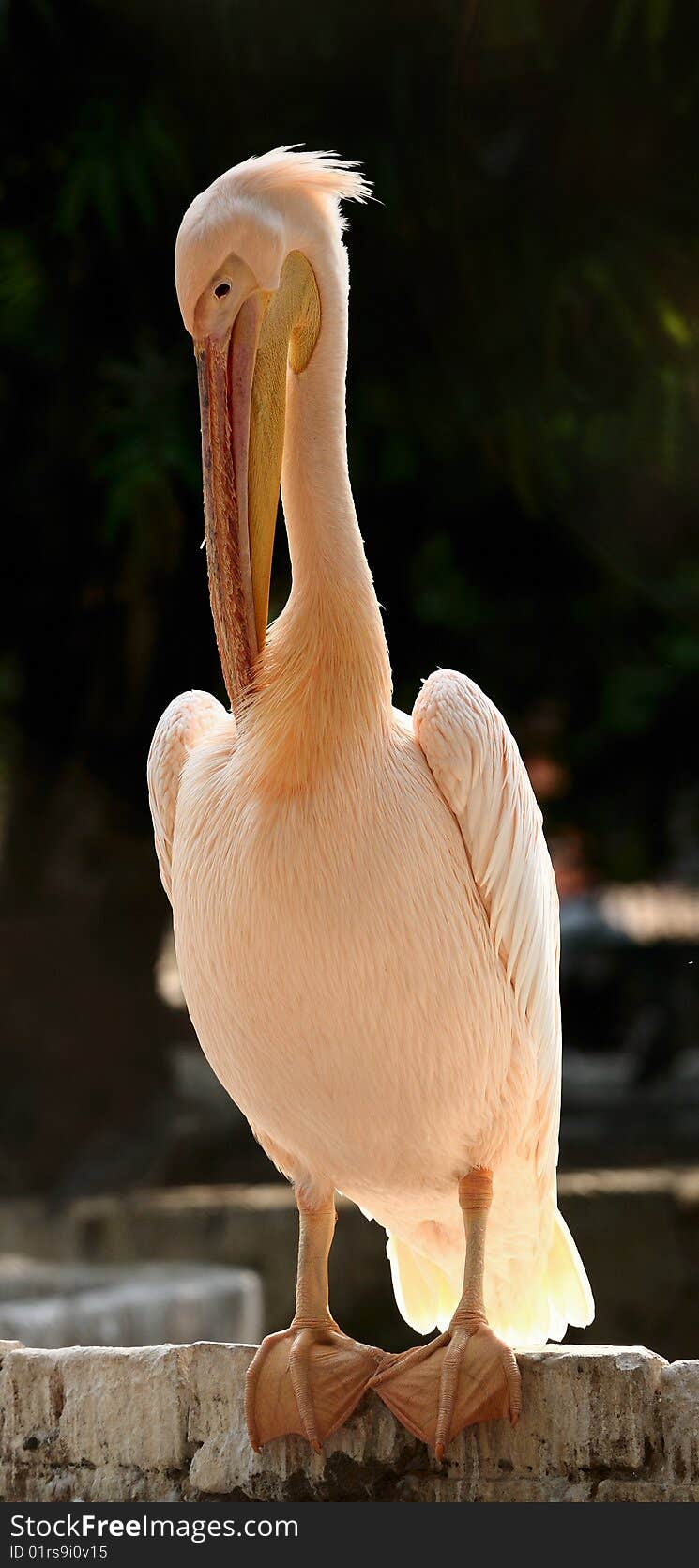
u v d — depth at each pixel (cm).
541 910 493
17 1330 855
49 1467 492
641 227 1055
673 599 1283
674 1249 1116
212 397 464
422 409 1158
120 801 1424
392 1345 1125
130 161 1098
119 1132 1435
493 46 1015
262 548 469
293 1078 459
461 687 479
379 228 1076
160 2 1066
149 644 1357
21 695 1414
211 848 461
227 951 454
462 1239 520
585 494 1178
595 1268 1120
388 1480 459
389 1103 458
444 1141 468
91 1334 885
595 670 1455
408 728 487
